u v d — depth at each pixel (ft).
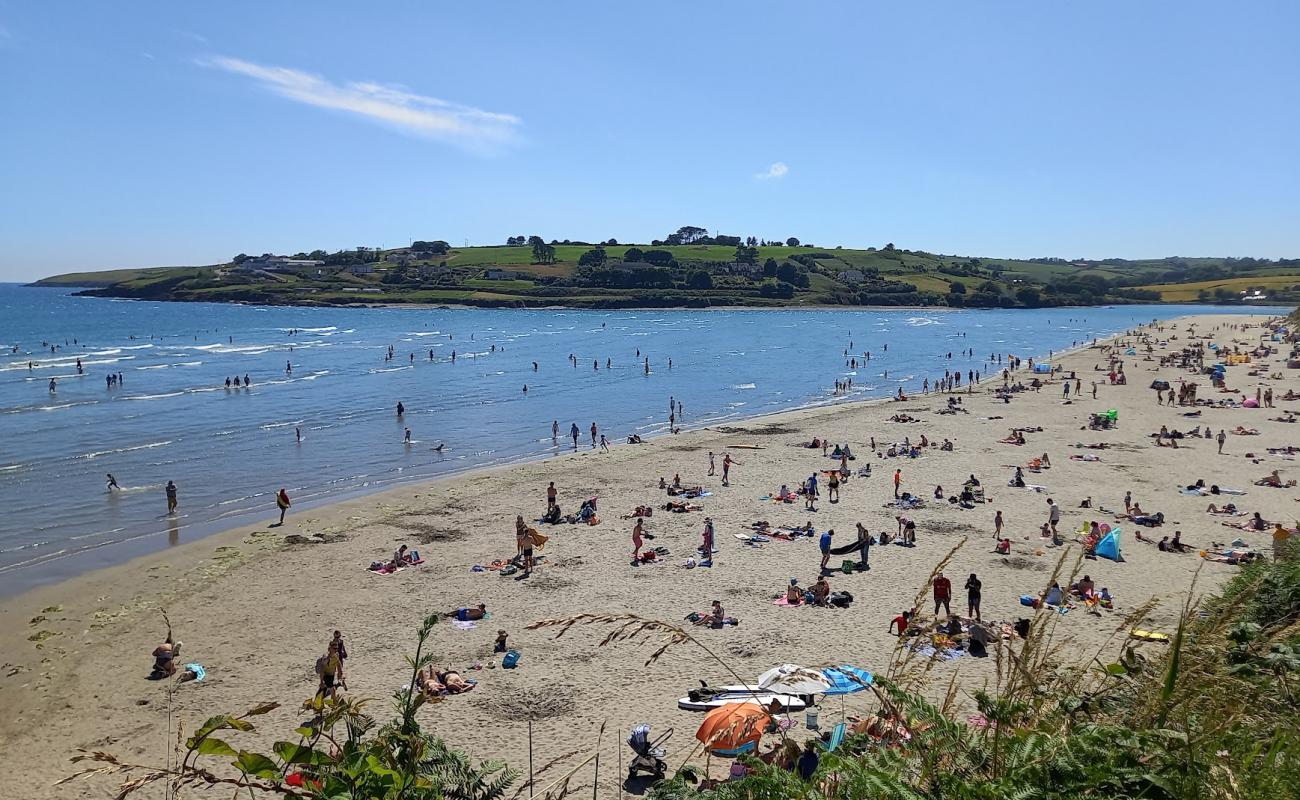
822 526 122.62
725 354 410.31
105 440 185.98
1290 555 38.70
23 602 93.91
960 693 60.13
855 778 13.75
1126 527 119.55
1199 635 17.04
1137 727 14.96
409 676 73.97
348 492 146.72
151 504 136.05
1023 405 243.81
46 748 63.77
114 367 323.57
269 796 23.49
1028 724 15.60
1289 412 220.43
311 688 72.95
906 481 150.82
